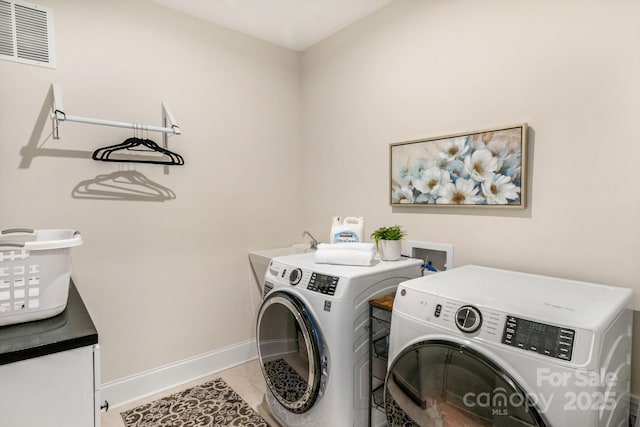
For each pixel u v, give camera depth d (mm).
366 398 1665
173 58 2391
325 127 2881
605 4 1456
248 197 2803
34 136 1903
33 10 1887
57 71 1961
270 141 2930
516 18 1727
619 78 1431
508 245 1797
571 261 1584
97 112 2096
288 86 3039
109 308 2174
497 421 1053
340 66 2717
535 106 1674
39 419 969
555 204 1627
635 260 1409
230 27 2652
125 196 2211
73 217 2031
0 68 1804
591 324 968
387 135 2389
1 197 1820
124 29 2184
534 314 1051
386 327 1723
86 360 1033
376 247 2227
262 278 2875
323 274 1686
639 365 1401
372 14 2453
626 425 1330
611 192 1465
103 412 2119
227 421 2029
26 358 938
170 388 2402
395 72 2316
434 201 2100
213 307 2629
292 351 1797
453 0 1982
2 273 1076
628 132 1415
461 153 1952
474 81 1901
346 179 2711
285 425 1915
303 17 2512
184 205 2463
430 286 1376
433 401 1232
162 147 2355
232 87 2689
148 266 2316
